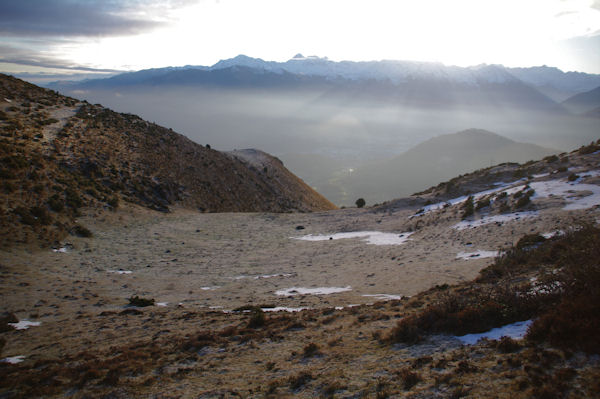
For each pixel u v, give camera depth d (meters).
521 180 44.78
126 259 32.75
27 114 61.50
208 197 66.50
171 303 22.28
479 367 8.22
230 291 25.19
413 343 10.58
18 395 9.84
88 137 61.41
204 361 11.61
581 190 33.19
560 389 6.73
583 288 10.34
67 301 21.58
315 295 22.84
